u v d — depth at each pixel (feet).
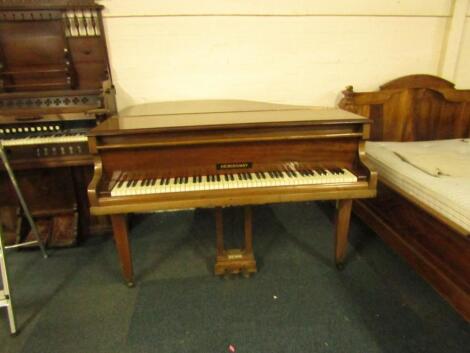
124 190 4.48
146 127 4.59
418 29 8.05
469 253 4.40
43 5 6.43
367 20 7.80
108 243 7.18
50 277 6.08
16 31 6.55
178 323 4.94
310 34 7.77
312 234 7.40
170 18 7.22
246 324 4.89
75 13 6.73
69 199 6.89
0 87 6.54
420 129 8.06
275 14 7.48
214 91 7.97
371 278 5.88
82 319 5.06
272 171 4.98
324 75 8.17
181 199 4.54
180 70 7.66
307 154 4.98
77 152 6.09
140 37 7.28
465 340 4.54
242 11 7.36
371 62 8.21
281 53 7.84
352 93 7.61
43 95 6.14
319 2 7.50
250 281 5.86
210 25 7.39
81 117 6.02
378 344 4.50
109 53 7.28
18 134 6.15
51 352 4.49
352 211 7.80
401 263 6.30
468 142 7.55
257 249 6.85
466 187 4.94
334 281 5.82
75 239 6.89
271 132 4.81
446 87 8.06
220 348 4.49
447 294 4.80
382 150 6.95
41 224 7.00
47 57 6.80
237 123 4.68
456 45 8.13
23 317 5.11
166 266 6.37
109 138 4.59
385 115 7.84
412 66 8.40
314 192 4.69
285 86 8.15
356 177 4.79
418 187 5.35
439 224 4.92
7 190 6.62
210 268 6.27
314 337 4.63
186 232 7.63
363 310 5.12
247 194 4.63
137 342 4.62
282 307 5.22
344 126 4.91
